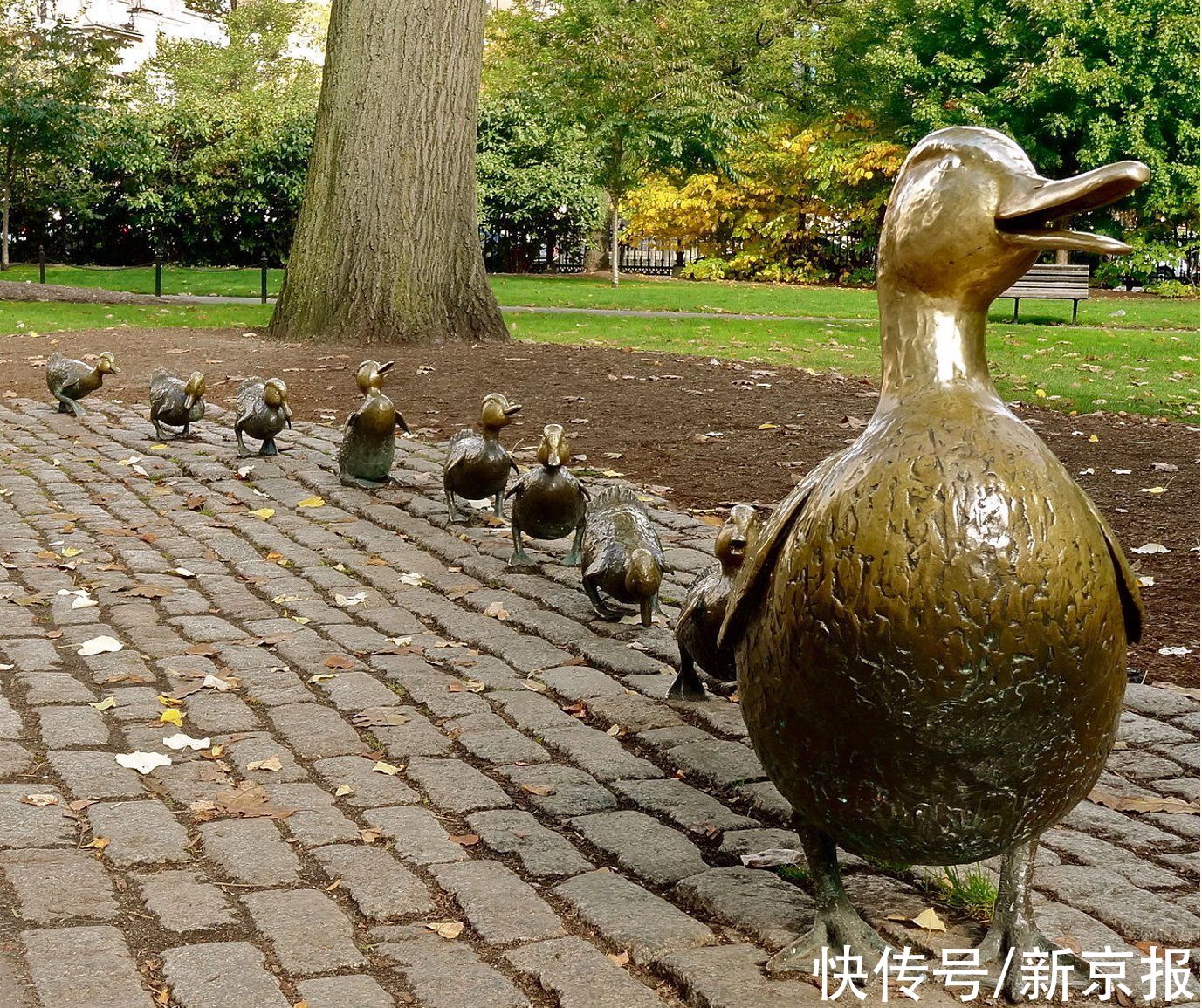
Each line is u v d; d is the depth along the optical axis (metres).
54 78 34.62
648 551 6.45
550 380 14.35
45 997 3.27
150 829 4.29
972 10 38.38
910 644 2.94
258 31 56.38
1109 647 3.06
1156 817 4.58
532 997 3.40
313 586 7.46
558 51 35.59
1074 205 2.92
